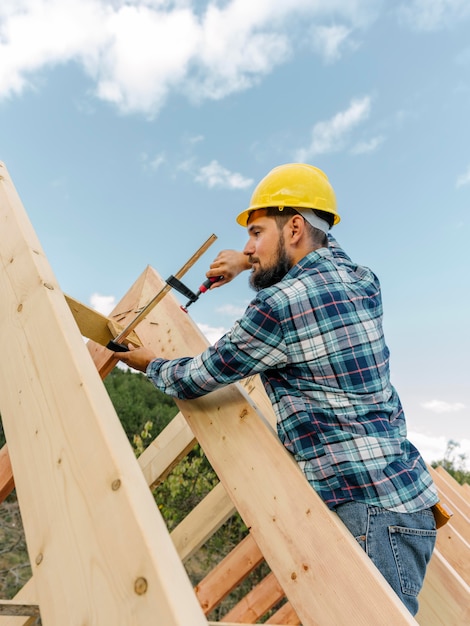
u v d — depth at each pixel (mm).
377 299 1588
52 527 896
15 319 1232
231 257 1715
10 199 1500
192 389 1406
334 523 1192
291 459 1302
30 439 1036
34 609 1228
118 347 1676
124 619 724
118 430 939
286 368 1408
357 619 1086
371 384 1392
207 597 2963
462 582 1673
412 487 1312
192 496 6301
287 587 1197
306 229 1565
